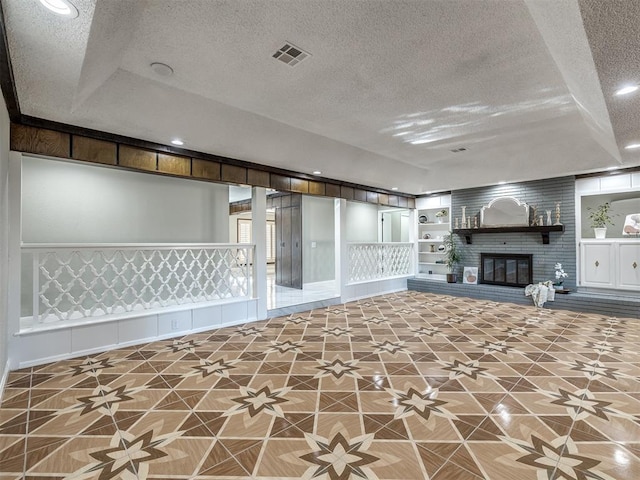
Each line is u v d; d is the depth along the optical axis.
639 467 1.70
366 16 1.99
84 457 1.80
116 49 2.24
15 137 3.00
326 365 3.10
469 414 2.23
